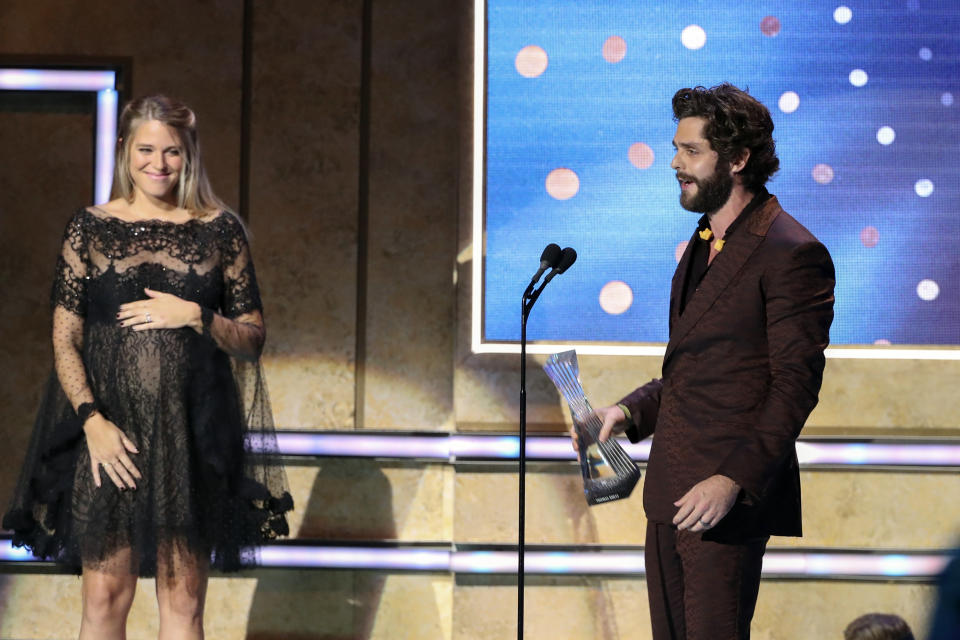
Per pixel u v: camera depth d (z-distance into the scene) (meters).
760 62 12.70
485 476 11.89
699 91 8.58
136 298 9.66
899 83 12.73
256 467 10.30
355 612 12.37
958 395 12.28
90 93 12.80
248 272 10.27
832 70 12.71
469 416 12.11
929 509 11.97
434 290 12.80
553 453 11.89
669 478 8.33
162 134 9.83
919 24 12.76
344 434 12.34
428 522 12.55
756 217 8.34
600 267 12.51
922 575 11.80
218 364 9.98
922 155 12.70
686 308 8.47
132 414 9.58
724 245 8.42
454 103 12.85
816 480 11.98
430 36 12.88
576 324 12.46
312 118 12.77
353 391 12.70
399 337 12.79
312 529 12.45
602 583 11.80
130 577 9.61
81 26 12.74
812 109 12.68
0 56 12.55
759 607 11.86
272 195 12.72
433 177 12.83
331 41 12.82
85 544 9.42
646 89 12.63
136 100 10.05
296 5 12.80
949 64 12.76
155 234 9.79
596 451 11.80
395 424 12.75
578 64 12.64
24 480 9.84
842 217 12.63
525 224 12.51
